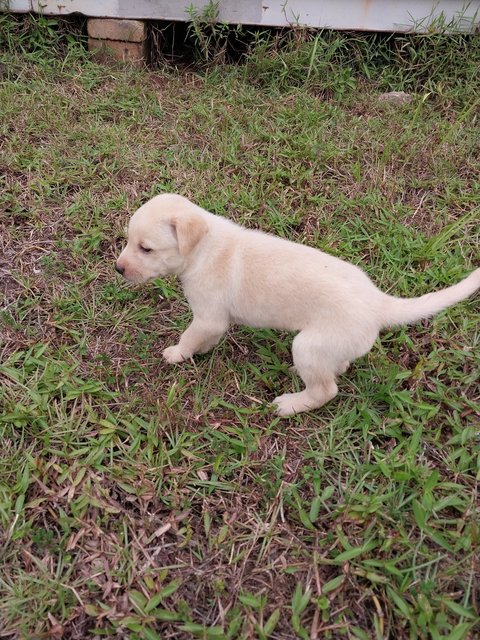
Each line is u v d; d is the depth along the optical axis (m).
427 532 0.51
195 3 1.04
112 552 0.51
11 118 0.94
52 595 0.47
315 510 0.53
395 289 0.76
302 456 0.59
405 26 1.07
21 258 0.76
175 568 0.50
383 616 0.48
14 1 1.05
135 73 1.07
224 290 0.60
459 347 0.69
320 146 0.94
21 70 1.04
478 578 0.50
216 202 0.84
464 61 1.07
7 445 0.56
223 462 0.58
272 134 0.96
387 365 0.67
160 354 0.68
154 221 0.58
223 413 0.62
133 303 0.73
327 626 0.47
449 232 0.79
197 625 0.46
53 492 0.54
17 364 0.64
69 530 0.51
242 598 0.48
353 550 0.50
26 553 0.49
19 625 0.45
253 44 1.12
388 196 0.89
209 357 0.69
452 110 1.04
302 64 1.08
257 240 0.60
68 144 0.93
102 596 0.48
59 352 0.65
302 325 0.58
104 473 0.56
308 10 1.06
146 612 0.47
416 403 0.63
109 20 1.06
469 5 1.04
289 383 0.67
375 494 0.54
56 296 0.72
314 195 0.89
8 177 0.87
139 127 0.97
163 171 0.89
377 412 0.63
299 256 0.58
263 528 0.53
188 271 0.61
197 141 0.96
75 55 1.08
